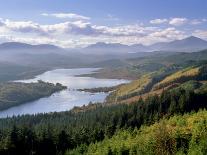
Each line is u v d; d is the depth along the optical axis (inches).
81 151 6397.6
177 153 4709.6
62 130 7229.3
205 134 5236.2
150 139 5310.0
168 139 4719.5
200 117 6338.6
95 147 6250.0
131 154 5477.4
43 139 7003.0
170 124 6392.7
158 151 4635.8
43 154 6889.8
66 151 6599.4
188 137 5487.2
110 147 5841.5
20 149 6732.3
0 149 6545.3
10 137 6697.8
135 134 6555.1
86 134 7529.5
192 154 4729.3
